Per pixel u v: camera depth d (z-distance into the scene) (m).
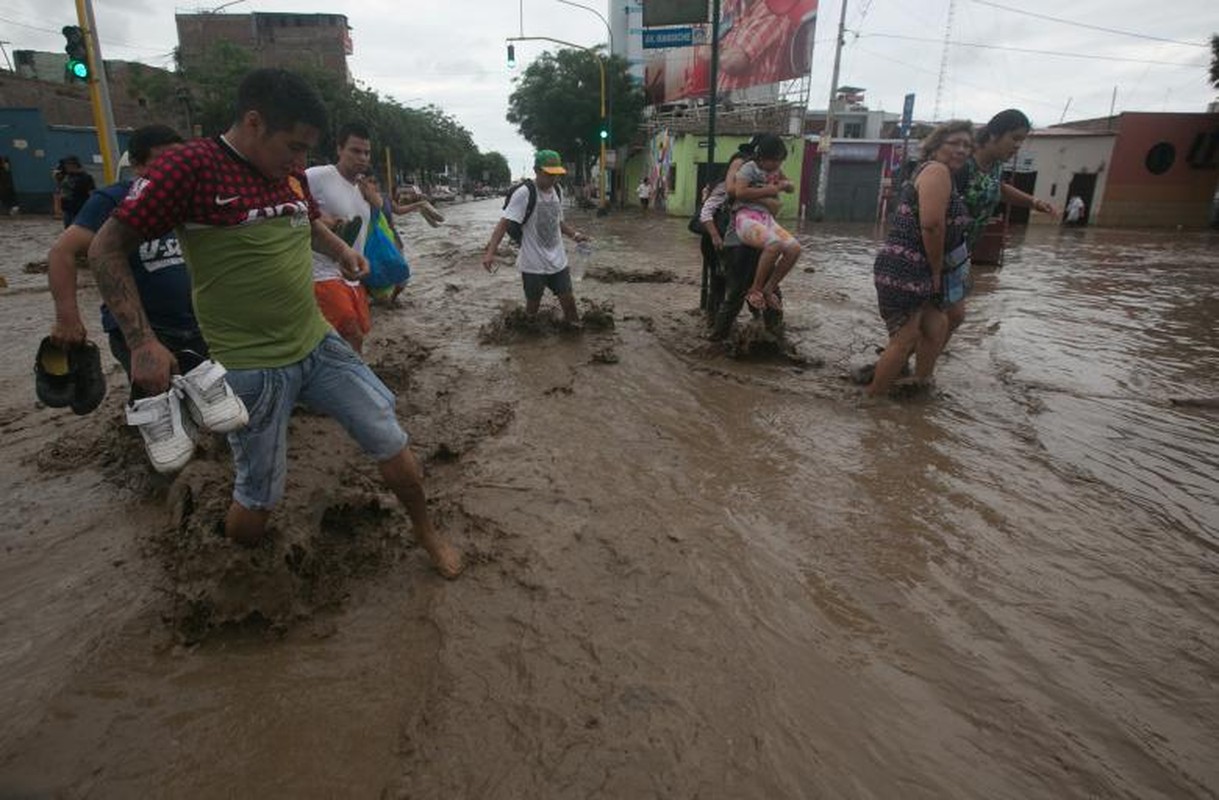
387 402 2.80
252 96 2.26
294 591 2.70
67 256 2.91
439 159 70.50
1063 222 31.19
